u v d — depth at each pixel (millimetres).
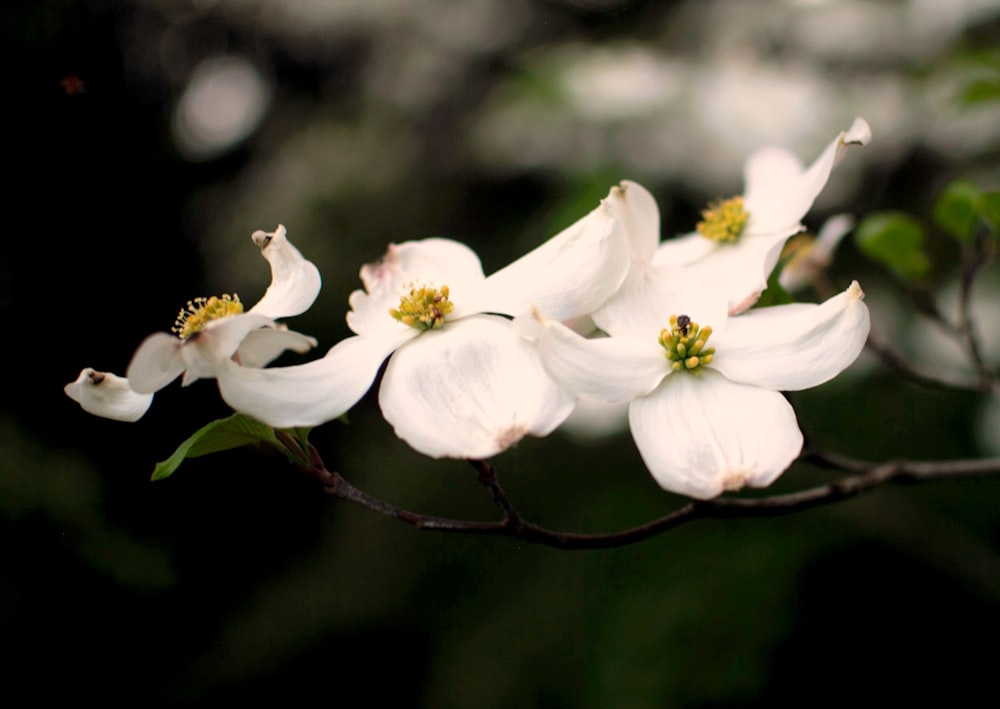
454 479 1384
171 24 1514
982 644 1070
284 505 1545
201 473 1473
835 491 702
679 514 674
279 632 1448
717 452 638
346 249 1468
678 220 1023
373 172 1465
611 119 1044
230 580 1521
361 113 1514
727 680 1040
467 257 686
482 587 1315
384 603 1404
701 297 664
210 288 1482
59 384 1325
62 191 1357
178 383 1230
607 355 649
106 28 1399
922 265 777
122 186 1424
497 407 643
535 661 1161
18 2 1284
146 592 1276
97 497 1261
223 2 1487
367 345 660
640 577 1142
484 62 1365
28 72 1309
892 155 1052
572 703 1106
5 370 1293
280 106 1603
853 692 1062
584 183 979
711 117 1011
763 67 1069
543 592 1218
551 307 661
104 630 1287
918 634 1089
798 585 1097
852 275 1036
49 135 1340
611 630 1121
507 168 1238
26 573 1195
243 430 663
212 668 1420
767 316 660
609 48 1185
